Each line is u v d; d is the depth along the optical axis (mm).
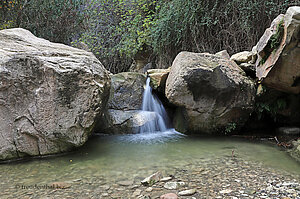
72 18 10062
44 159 3371
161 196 2174
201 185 2445
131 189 2385
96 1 10141
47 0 9484
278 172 2812
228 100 4570
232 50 6512
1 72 3111
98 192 2324
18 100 3242
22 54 3270
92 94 3545
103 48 9914
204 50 6902
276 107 4887
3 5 8695
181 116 5262
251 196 2166
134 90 5750
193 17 6656
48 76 3297
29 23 9312
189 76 4383
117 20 10320
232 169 2922
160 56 8125
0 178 2699
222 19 6551
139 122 5207
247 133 4984
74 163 3211
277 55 3801
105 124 5152
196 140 4512
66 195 2262
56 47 3959
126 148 3980
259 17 5852
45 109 3312
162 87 5613
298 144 3797
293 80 4074
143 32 8688
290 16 3486
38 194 2285
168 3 7641
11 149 3236
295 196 2145
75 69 3422
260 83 4637
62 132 3391
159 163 3191
